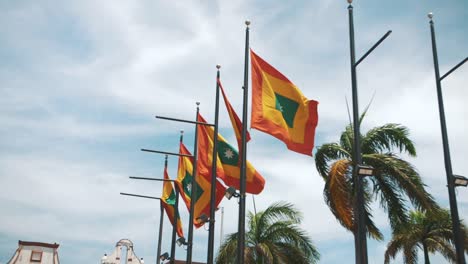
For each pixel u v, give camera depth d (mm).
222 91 20812
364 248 14789
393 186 21453
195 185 24750
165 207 35094
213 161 21750
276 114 18719
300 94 19078
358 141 15625
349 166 21031
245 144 18031
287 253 26984
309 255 27234
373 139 22562
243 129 18281
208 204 26438
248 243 27562
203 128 25797
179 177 30312
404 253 30188
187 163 29812
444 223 29094
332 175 20234
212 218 20859
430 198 20625
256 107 18625
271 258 26109
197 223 26453
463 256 16422
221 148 24562
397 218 21500
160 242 34906
